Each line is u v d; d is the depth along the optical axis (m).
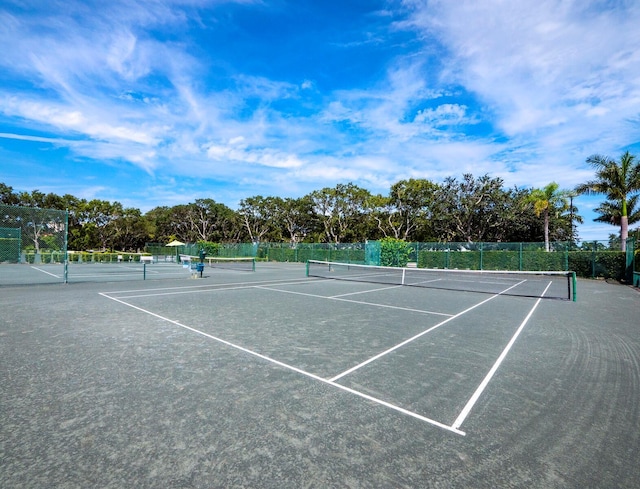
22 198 55.91
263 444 3.00
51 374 4.60
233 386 4.26
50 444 2.96
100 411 3.57
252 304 10.66
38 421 3.35
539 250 26.45
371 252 31.52
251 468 2.67
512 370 4.96
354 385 4.34
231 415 3.52
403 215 53.50
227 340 6.38
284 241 71.38
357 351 5.78
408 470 2.67
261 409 3.66
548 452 2.95
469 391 4.20
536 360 5.43
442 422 3.44
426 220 49.78
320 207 63.62
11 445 2.94
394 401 3.90
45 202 58.91
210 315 8.77
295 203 67.56
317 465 2.71
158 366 4.94
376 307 10.34
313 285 16.83
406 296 13.11
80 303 10.58
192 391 4.09
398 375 4.70
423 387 4.30
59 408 3.63
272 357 5.40
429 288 16.27
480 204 43.72
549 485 2.51
